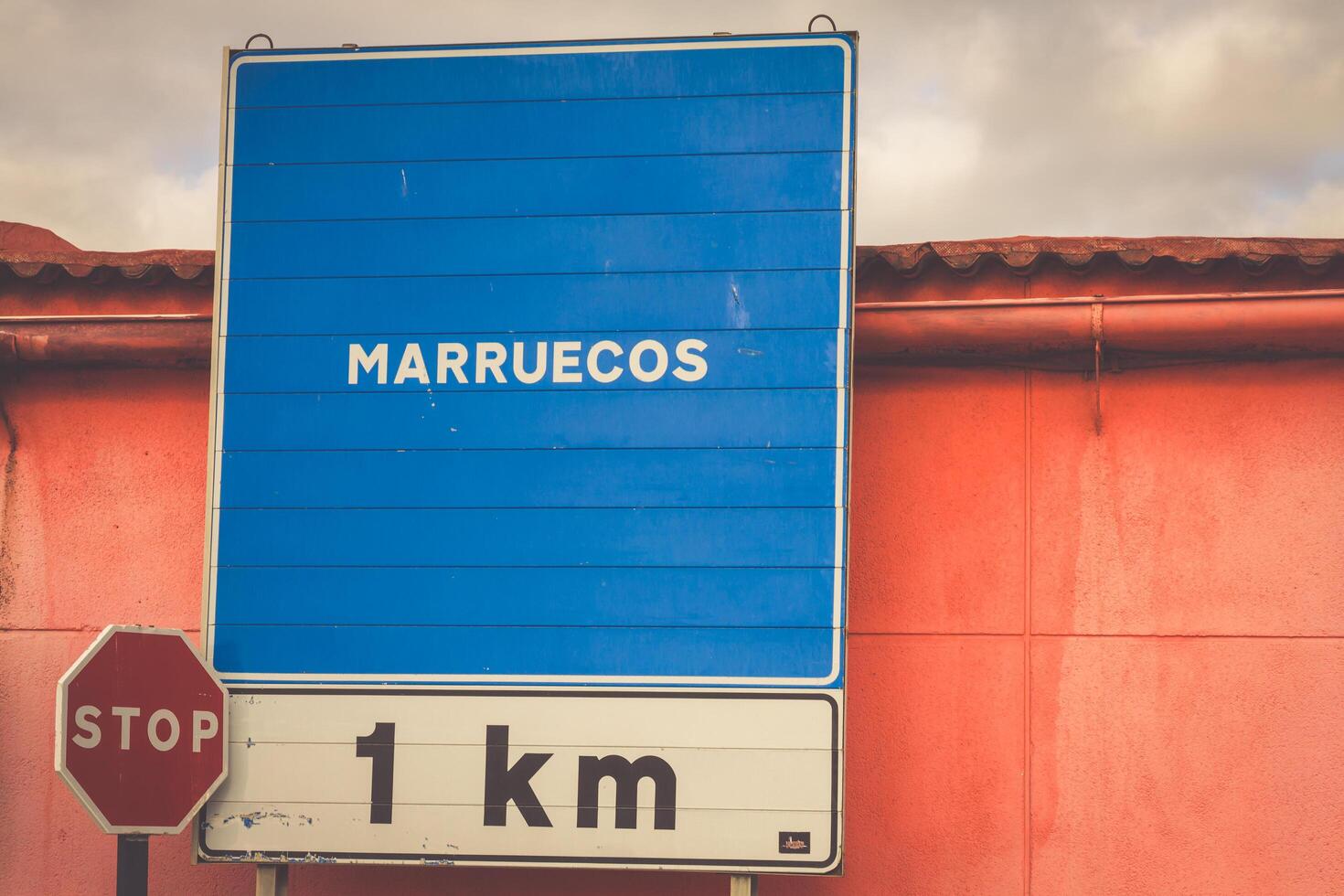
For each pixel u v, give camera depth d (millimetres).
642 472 5547
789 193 5648
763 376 5551
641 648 5441
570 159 5766
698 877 5855
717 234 5652
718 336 5590
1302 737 5680
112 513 6359
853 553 6016
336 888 5969
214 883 6102
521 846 5375
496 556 5555
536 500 5574
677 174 5711
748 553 5457
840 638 5367
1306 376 5879
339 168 5832
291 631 5570
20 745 6227
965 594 5949
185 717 5375
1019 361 5996
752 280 5609
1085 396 6008
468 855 5391
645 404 5586
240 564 5625
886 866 5812
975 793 5820
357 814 5453
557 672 5465
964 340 5887
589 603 5492
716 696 5387
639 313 5641
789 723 5344
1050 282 5969
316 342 5734
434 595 5555
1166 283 5875
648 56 5797
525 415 5633
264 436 5691
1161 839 5699
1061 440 5996
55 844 6168
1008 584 5938
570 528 5543
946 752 5855
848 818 5852
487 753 5445
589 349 5641
